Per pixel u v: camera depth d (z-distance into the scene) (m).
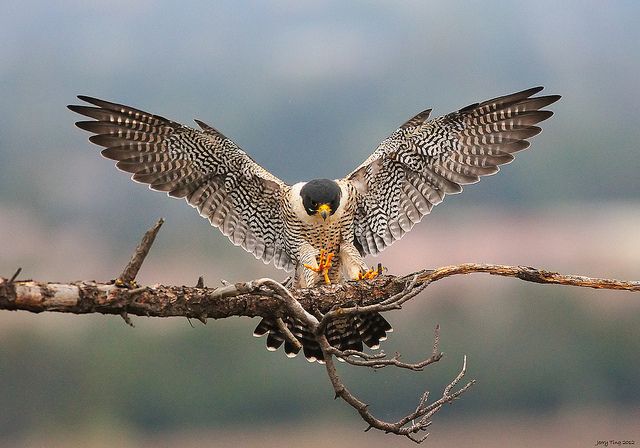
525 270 9.41
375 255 12.88
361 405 8.01
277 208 12.62
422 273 9.83
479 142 12.45
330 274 12.74
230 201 12.60
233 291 8.08
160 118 11.78
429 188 12.72
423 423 8.17
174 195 12.34
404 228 12.80
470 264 9.62
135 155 12.04
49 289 7.51
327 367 7.99
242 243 12.75
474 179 12.51
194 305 8.21
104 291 7.72
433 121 12.35
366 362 7.80
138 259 7.80
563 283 9.34
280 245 12.85
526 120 12.30
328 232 12.31
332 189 12.07
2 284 7.34
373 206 12.81
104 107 11.68
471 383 8.34
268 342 11.15
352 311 7.81
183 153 12.16
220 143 12.12
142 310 7.96
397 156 12.58
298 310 8.04
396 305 7.79
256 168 12.33
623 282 9.21
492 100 12.09
